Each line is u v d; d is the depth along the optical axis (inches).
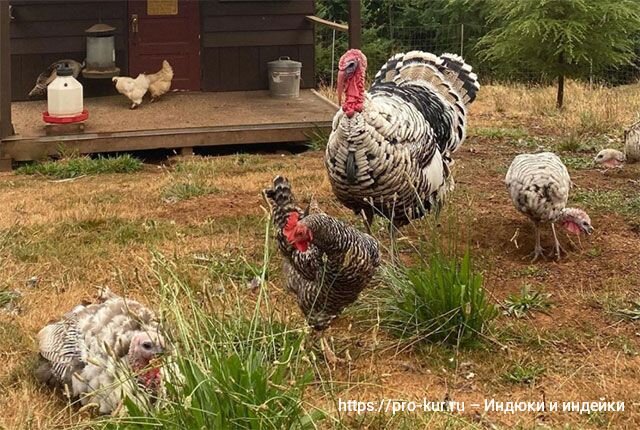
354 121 181.0
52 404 145.5
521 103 429.1
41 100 390.3
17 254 215.9
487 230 229.9
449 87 213.8
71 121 326.0
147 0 400.5
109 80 400.2
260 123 345.7
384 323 170.6
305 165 312.2
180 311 140.6
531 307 183.6
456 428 137.7
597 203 254.7
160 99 392.2
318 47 621.0
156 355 133.3
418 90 208.1
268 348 142.3
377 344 164.7
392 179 186.4
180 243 223.8
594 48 399.9
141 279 192.4
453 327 165.9
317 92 422.3
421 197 197.2
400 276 177.0
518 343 169.0
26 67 388.2
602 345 168.9
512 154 324.5
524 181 205.0
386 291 175.5
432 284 168.4
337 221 149.3
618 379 155.9
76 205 260.4
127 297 175.0
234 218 245.4
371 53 619.5
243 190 276.1
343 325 173.0
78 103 328.5
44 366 150.1
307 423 123.9
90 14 393.1
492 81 559.2
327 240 146.6
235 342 137.6
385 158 183.8
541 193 203.3
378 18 663.8
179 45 408.2
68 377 142.6
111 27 390.0
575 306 185.6
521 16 406.0
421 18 644.1
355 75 180.9
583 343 169.5
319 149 340.8
